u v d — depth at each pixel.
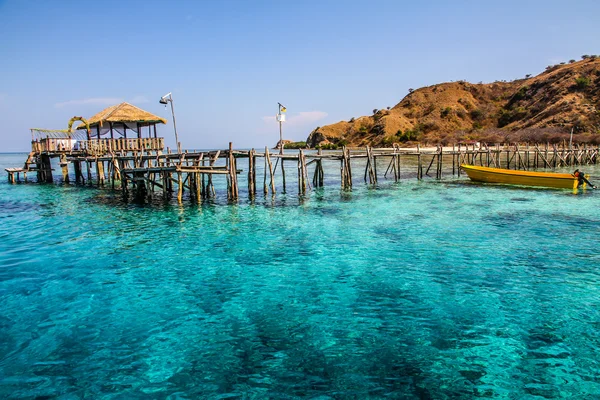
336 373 6.24
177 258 12.40
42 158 37.06
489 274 10.55
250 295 9.47
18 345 7.25
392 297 9.18
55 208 21.72
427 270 10.95
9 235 15.45
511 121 102.00
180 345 7.21
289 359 6.68
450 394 5.71
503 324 7.80
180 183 21.72
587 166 43.38
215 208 20.92
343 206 21.06
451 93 130.12
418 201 22.33
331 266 11.43
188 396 5.75
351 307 8.70
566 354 6.74
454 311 8.41
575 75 94.62
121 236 15.22
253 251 13.04
